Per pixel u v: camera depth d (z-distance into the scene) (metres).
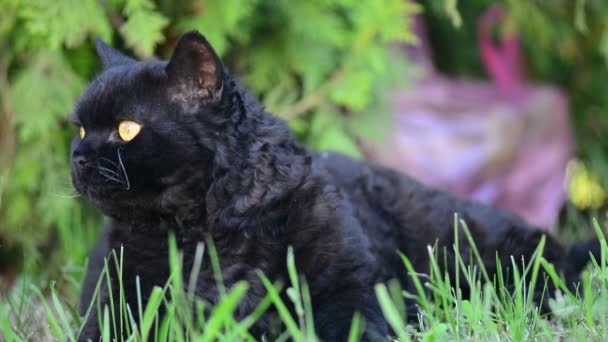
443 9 2.76
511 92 2.68
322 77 2.60
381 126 2.62
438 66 2.96
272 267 2.14
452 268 2.29
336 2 2.58
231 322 2.04
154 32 2.46
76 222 2.58
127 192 2.14
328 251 2.15
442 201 2.33
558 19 2.84
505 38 2.71
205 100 2.15
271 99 2.58
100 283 2.14
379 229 2.28
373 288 2.16
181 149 2.14
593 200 3.01
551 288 2.28
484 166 2.62
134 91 2.15
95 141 2.15
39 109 2.52
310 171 2.18
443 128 2.63
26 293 2.38
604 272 2.13
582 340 2.06
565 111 2.70
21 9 2.50
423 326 2.17
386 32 2.54
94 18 2.48
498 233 2.31
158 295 2.04
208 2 2.53
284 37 2.60
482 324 2.14
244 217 2.15
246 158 2.15
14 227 2.58
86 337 2.15
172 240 2.08
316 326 2.14
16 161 2.56
